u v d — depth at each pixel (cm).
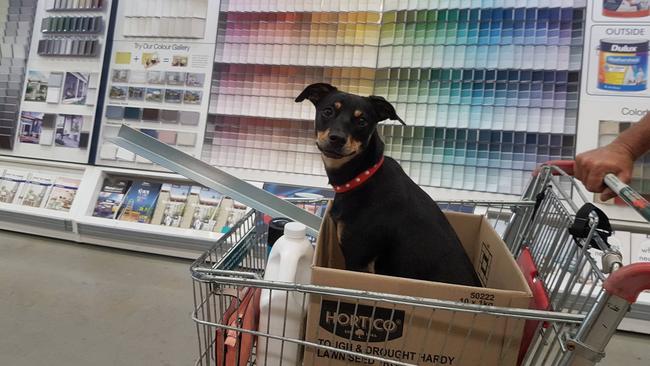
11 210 239
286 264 79
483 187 196
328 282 66
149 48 238
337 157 96
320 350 69
